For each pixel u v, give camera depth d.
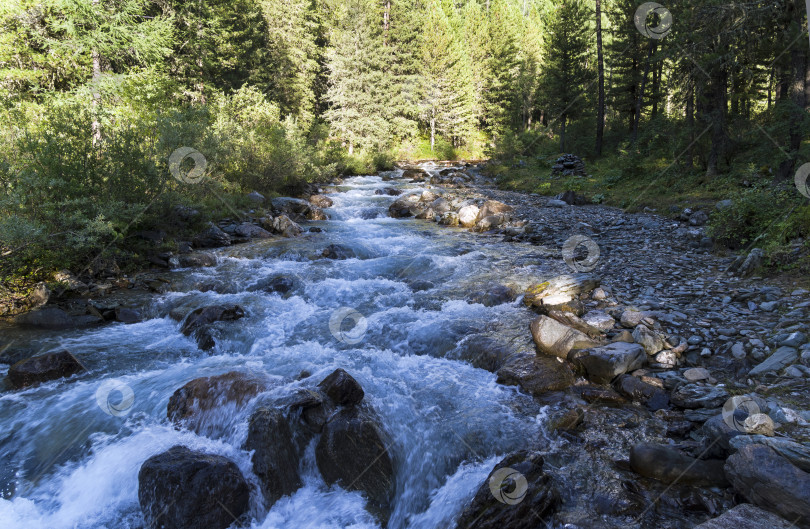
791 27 10.09
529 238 10.95
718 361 4.46
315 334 6.00
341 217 15.05
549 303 6.25
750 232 8.38
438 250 10.05
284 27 32.34
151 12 19.56
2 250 6.87
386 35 40.12
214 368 5.05
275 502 3.40
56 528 3.24
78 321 6.38
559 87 27.67
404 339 5.74
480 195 18.53
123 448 3.76
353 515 3.34
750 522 2.49
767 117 12.05
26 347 5.58
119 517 3.31
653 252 8.88
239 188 14.44
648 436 3.65
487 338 5.43
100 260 8.23
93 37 13.68
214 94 21.64
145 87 13.52
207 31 21.98
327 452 3.62
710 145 14.63
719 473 3.09
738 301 5.79
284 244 10.61
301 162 17.53
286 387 4.23
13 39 13.58
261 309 6.75
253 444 3.55
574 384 4.50
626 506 2.97
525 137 31.78
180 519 3.05
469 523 2.90
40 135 8.52
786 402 3.61
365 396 4.33
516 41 44.72
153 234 9.57
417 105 41.28
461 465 3.59
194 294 7.44
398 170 31.58
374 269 8.63
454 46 41.00
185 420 4.03
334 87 34.44
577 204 15.99
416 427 3.97
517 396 4.42
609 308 5.99
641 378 4.33
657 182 15.99
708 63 12.12
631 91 26.61
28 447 3.85
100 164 8.80
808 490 2.49
